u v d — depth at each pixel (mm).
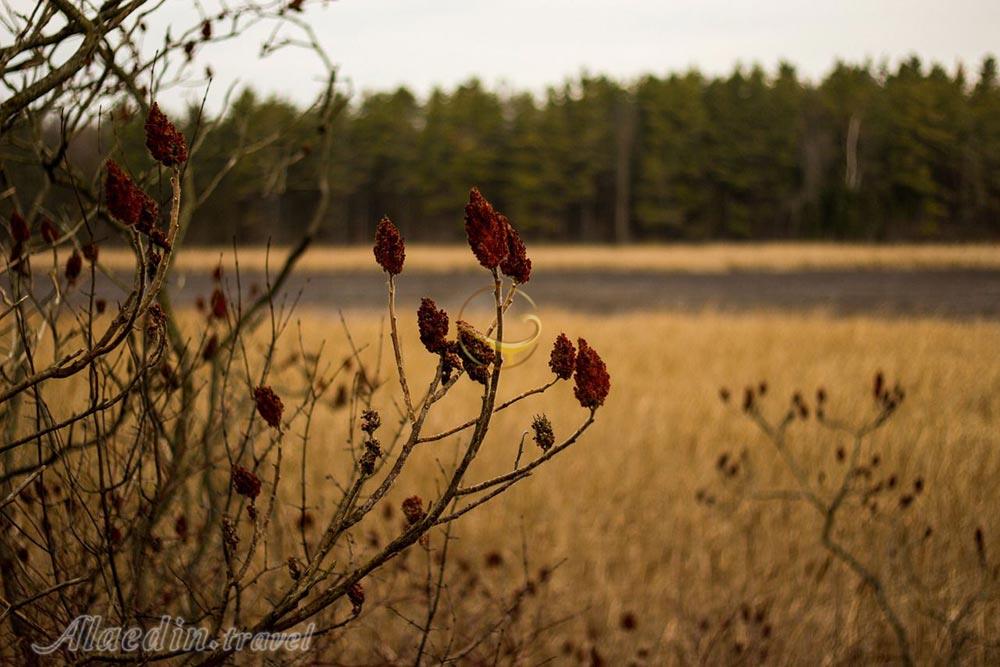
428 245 62906
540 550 4641
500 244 1085
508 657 2803
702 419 7832
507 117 67375
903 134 55781
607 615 4066
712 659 3543
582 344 1139
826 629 3785
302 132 2908
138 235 1185
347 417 5438
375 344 10469
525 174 65750
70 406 2289
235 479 1376
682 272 36656
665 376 10398
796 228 64062
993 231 53750
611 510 5555
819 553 4633
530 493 5539
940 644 3531
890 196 57375
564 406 8117
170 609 2328
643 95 68562
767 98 65125
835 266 38531
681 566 4523
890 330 14656
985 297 24062
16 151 2281
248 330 2512
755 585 4297
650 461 6586
